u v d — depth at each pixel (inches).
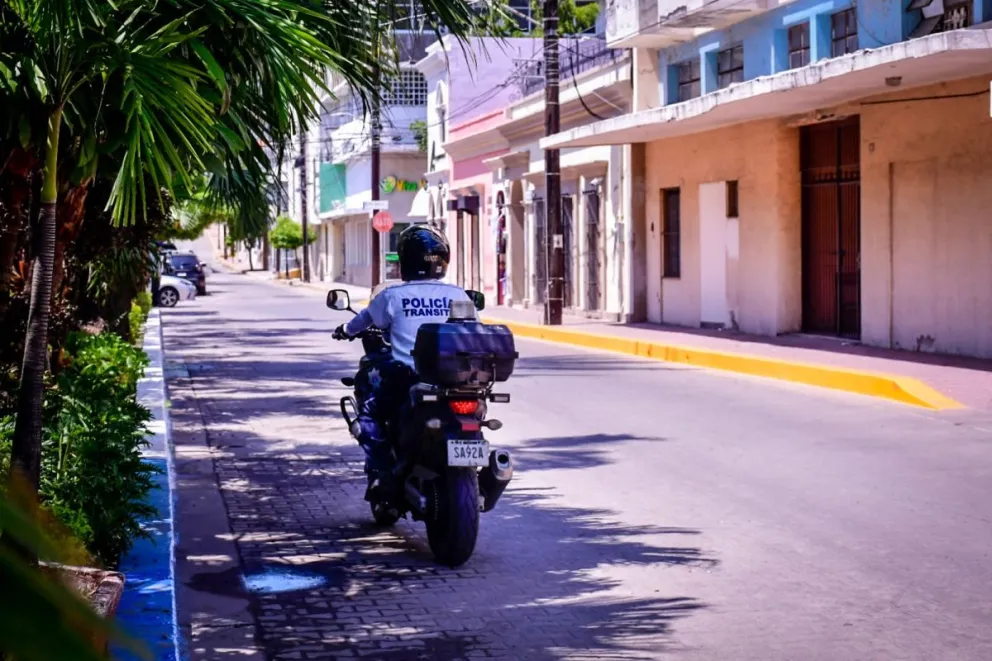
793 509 350.3
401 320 306.8
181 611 250.5
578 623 240.7
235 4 204.1
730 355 772.0
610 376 740.7
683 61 1066.7
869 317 826.8
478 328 281.1
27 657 34.4
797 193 930.7
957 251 740.0
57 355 467.2
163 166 190.7
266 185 359.3
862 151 824.3
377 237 2111.2
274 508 359.6
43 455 269.4
